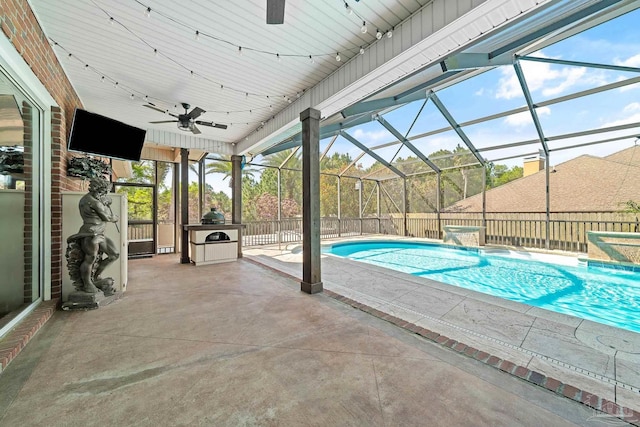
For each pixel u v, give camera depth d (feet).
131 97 14.55
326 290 13.23
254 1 8.09
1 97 8.09
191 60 11.23
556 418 4.94
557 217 23.53
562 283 16.57
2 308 8.65
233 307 10.96
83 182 14.99
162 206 30.50
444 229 28.25
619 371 6.42
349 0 8.11
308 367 6.68
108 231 12.47
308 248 13.00
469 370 6.53
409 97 18.47
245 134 21.45
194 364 6.81
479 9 7.30
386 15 8.87
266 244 31.68
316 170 13.24
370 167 37.70
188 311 10.51
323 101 12.78
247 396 5.62
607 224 20.76
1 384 5.93
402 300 11.69
